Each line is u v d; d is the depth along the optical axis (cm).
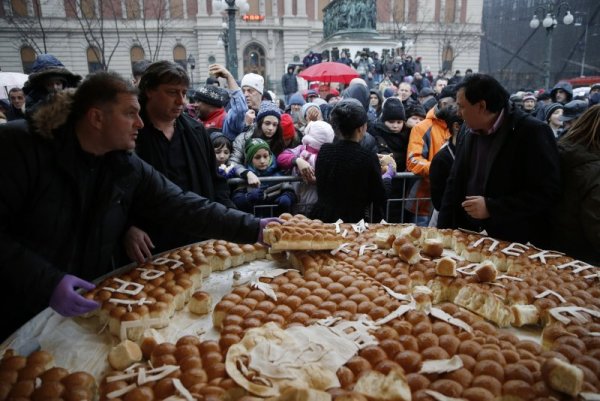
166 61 212
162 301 149
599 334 130
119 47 2877
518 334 145
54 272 135
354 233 219
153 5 2895
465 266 181
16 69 2538
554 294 156
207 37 2994
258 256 203
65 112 148
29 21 2284
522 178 223
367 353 119
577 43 2975
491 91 210
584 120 218
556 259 191
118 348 122
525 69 3288
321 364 114
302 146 355
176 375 112
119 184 167
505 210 215
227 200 251
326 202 282
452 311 145
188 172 230
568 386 102
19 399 103
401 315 139
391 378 105
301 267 182
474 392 104
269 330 127
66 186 156
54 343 135
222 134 357
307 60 1464
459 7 3002
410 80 1198
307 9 3238
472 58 3062
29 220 153
